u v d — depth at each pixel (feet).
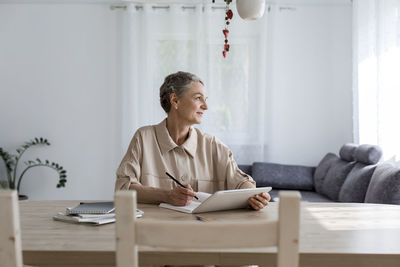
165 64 15.19
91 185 15.58
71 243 3.95
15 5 15.46
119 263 2.71
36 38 15.48
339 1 15.02
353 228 4.60
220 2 14.97
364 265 3.67
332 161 13.07
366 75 12.43
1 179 15.58
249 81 15.06
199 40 14.94
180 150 6.46
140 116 15.10
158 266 5.18
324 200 11.90
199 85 6.46
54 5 15.46
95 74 15.51
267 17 14.96
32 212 5.35
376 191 8.52
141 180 6.31
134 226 2.70
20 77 15.53
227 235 2.69
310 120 15.30
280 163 15.38
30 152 15.53
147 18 14.97
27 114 15.56
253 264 3.63
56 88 15.53
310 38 15.24
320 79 15.25
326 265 3.68
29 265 4.03
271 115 14.99
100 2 15.38
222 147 6.73
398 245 3.93
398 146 10.52
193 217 5.03
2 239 2.81
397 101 10.52
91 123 15.55
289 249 2.69
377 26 11.25
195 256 3.64
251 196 5.42
